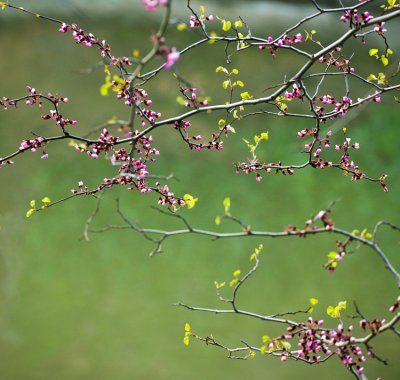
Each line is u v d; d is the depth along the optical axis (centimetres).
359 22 329
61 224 1159
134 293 1010
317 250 1121
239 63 1441
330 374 851
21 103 1370
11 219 1170
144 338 921
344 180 1306
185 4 1570
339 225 1203
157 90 1370
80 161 1277
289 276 1062
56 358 884
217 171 1293
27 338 920
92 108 1373
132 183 365
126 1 1547
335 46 333
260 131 1362
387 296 1014
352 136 1383
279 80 1423
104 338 920
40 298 992
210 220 1196
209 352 899
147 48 1466
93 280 1037
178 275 1055
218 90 1402
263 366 867
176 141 1329
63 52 1452
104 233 1140
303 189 1278
